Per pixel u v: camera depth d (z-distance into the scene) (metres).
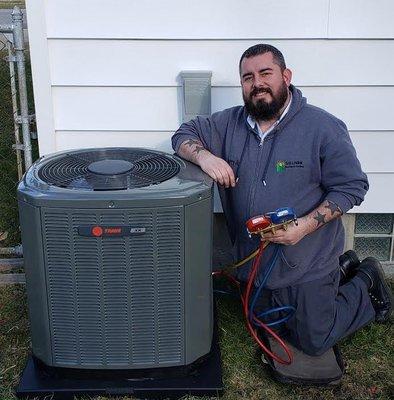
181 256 2.34
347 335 2.78
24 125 3.63
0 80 5.84
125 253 2.30
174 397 2.49
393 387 2.57
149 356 2.47
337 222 2.71
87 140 3.29
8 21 11.77
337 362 2.65
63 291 2.37
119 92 3.21
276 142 2.58
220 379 2.54
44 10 3.04
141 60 3.16
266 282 2.68
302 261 2.62
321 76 3.19
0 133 5.07
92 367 2.48
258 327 2.90
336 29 3.10
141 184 2.34
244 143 2.66
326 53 3.15
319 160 2.55
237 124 2.72
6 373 2.64
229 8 3.08
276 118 2.59
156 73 3.18
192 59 3.16
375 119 3.27
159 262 2.33
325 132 2.52
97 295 2.37
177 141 2.77
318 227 2.53
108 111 3.25
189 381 2.53
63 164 2.58
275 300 2.74
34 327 2.48
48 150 3.29
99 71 3.17
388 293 2.99
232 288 3.31
